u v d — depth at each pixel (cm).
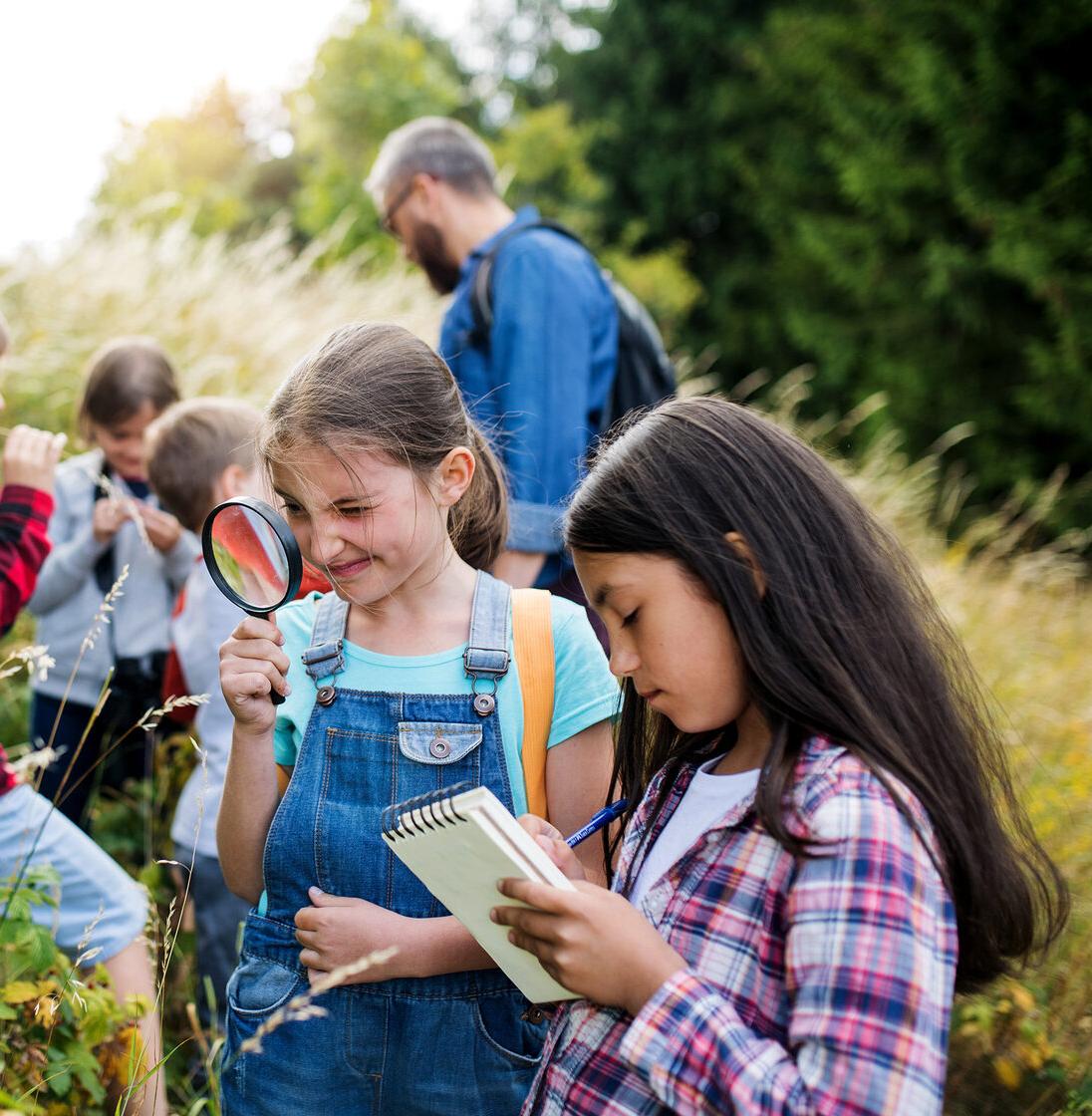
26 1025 204
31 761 212
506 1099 165
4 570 253
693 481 133
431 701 167
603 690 174
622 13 1728
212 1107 188
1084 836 327
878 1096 107
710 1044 115
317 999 163
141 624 330
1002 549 670
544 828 152
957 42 1241
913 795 123
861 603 134
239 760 166
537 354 291
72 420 496
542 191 1561
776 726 128
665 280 1501
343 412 160
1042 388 1173
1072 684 509
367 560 163
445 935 160
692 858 132
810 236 1384
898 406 1296
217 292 630
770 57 1483
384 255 1012
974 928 129
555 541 273
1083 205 1134
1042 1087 244
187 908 296
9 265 583
